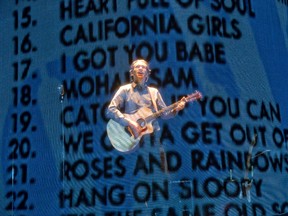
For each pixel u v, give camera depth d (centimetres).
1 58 1358
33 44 1319
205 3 1288
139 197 1164
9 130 1309
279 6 1445
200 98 1200
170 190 1168
